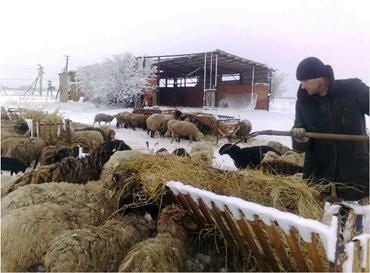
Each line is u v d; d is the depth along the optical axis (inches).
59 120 461.4
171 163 161.9
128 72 1235.2
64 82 1389.0
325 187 128.8
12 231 124.7
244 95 1277.1
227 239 133.2
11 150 282.5
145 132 674.8
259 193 138.8
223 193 140.2
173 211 135.2
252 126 638.5
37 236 124.5
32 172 192.7
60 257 110.7
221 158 297.9
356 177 123.6
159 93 1520.7
